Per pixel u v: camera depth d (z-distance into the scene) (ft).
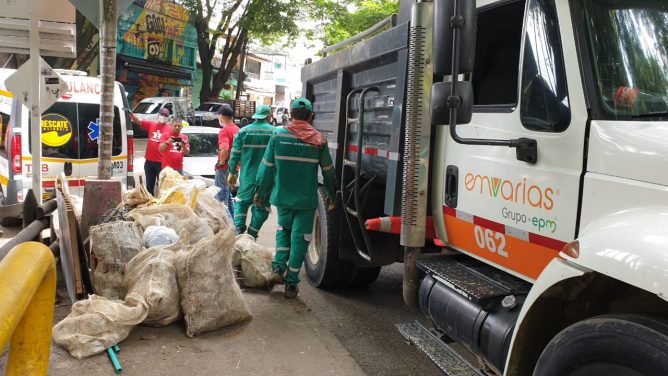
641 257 6.71
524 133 9.86
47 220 19.72
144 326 14.85
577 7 9.04
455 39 8.67
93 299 14.07
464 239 11.81
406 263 12.46
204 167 34.88
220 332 15.07
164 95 108.06
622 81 8.42
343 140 18.51
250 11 86.02
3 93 28.60
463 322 10.62
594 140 8.54
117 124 29.14
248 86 165.89
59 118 27.35
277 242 18.81
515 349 8.68
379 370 13.92
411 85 12.01
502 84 10.76
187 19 107.34
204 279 14.88
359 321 17.21
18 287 5.49
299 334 15.43
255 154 24.45
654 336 6.47
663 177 7.45
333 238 18.98
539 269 9.71
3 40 24.47
